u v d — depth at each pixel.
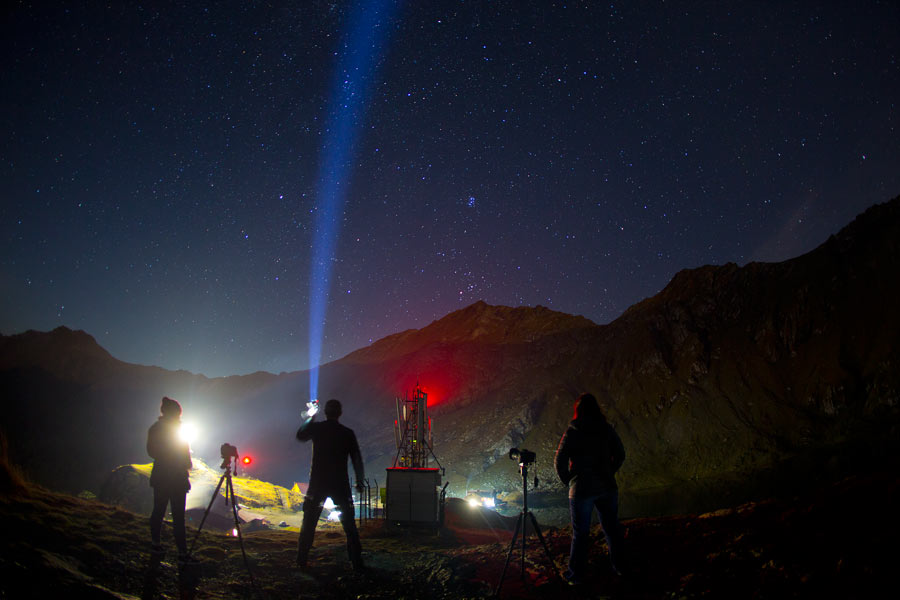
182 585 6.56
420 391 17.92
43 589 5.25
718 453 62.31
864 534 5.68
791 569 5.65
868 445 52.47
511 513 49.66
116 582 6.11
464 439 78.38
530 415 77.62
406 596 7.04
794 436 60.66
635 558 7.09
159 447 7.22
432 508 13.51
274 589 7.02
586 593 6.36
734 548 6.54
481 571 7.82
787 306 75.56
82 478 35.16
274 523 18.44
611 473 6.66
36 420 63.38
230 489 7.65
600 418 6.77
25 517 6.73
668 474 62.44
